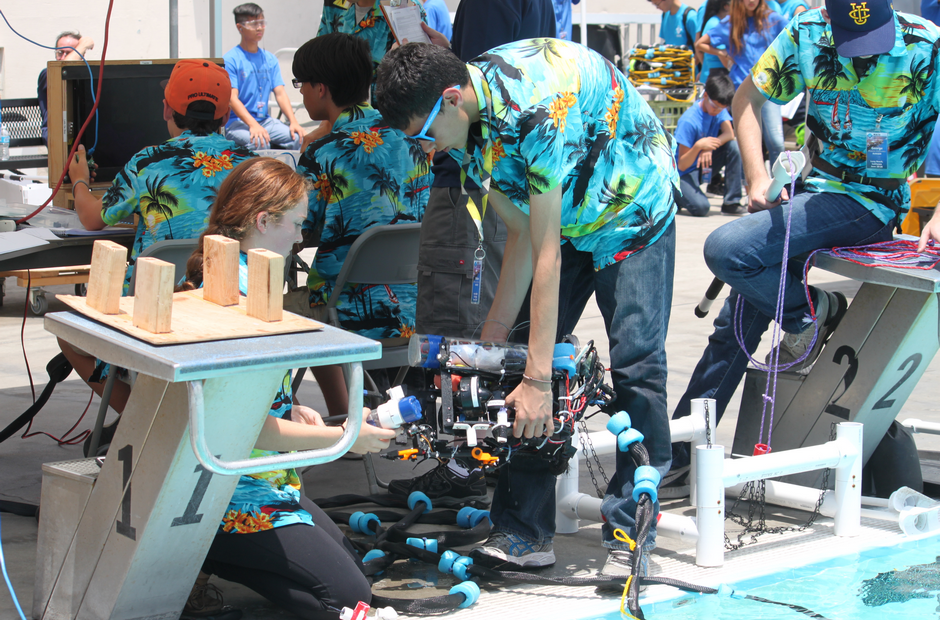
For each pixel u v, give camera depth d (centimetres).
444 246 567
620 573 457
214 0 968
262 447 385
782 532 530
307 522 411
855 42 517
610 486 480
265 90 1509
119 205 591
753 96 564
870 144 532
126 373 565
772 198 536
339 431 392
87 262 596
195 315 359
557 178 401
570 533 541
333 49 625
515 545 464
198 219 592
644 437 471
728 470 476
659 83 1994
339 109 640
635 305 460
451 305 569
